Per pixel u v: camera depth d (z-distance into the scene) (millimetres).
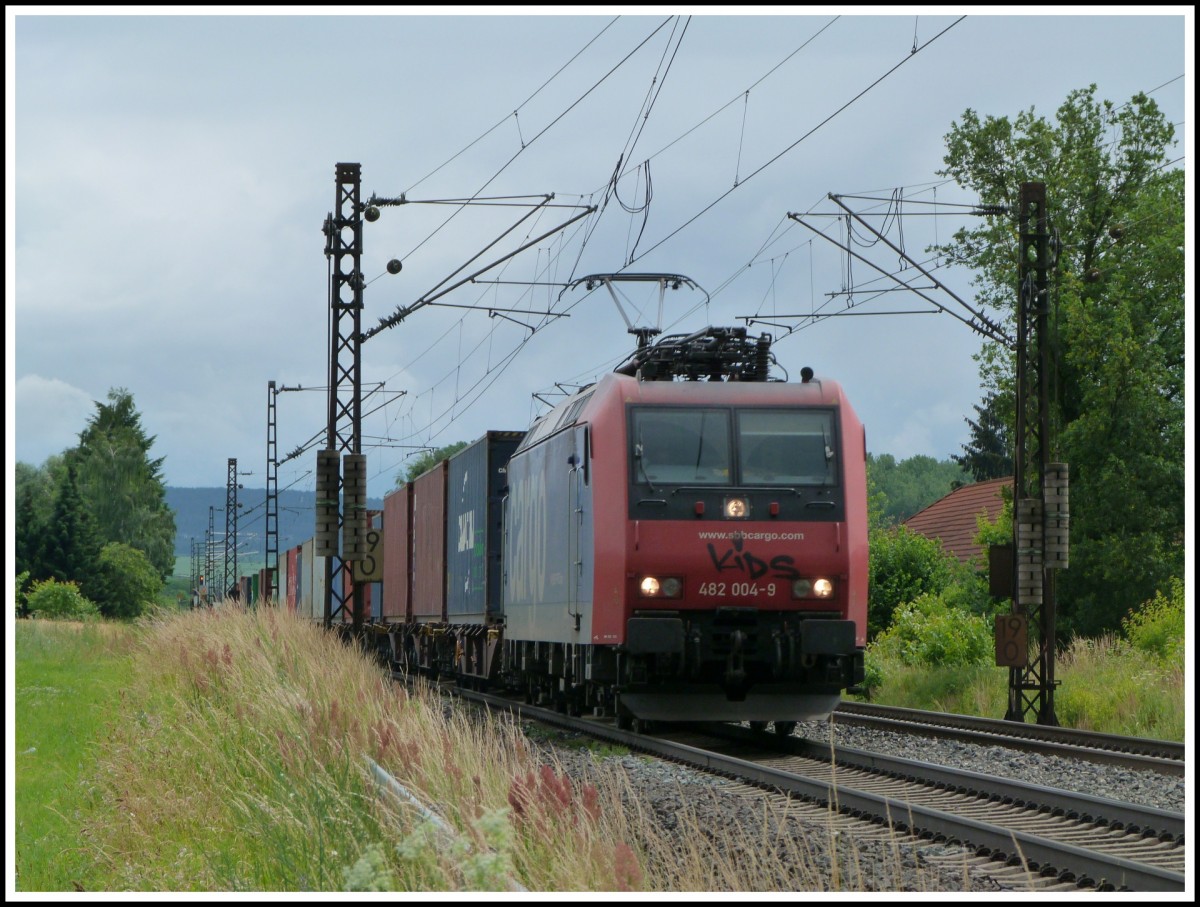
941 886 12875
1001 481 96125
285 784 15766
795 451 26094
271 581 102125
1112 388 62469
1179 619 47000
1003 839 14531
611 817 14406
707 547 25484
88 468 179500
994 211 37375
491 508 41500
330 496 46000
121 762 20125
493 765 16078
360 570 46000
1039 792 17953
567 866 11203
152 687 30359
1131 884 12852
